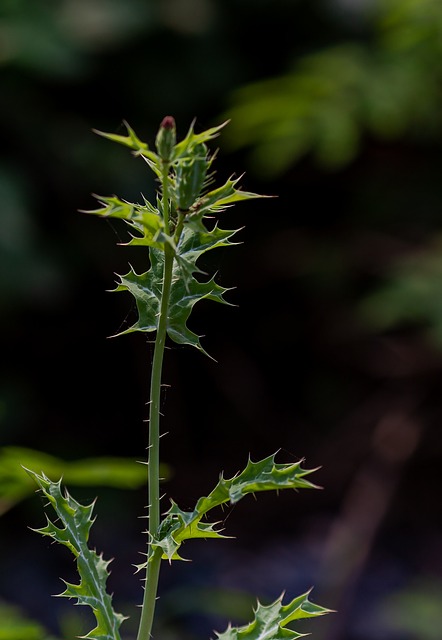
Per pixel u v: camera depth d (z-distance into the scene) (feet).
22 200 18.16
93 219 20.44
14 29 18.19
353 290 22.26
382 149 20.72
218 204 2.38
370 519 18.42
